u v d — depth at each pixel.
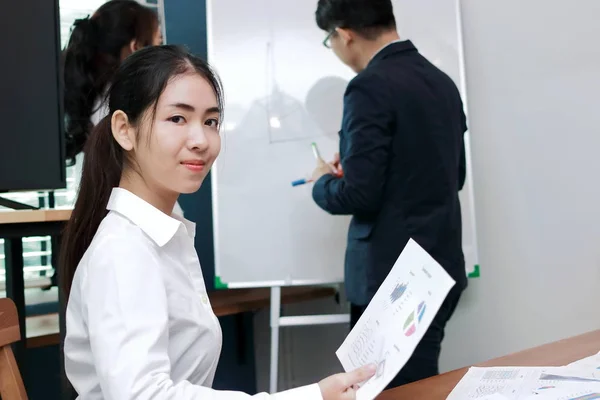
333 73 2.11
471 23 2.23
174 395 0.72
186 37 2.43
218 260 2.07
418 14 2.17
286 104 2.10
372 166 1.59
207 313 0.94
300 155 2.09
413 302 0.77
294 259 2.07
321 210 2.07
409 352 0.70
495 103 2.19
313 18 2.11
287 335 2.62
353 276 1.71
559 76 2.03
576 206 2.01
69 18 2.31
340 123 2.10
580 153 1.99
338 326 2.50
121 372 0.72
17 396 0.88
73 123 2.01
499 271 2.21
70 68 2.01
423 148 1.62
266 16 2.11
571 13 1.98
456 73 2.17
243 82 2.09
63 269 0.95
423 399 0.84
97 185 0.93
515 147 2.15
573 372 0.89
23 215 1.39
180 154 0.85
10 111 1.60
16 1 1.60
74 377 0.88
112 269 0.79
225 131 2.07
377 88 1.60
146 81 0.86
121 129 0.90
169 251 0.92
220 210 2.07
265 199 2.08
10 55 1.60
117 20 2.02
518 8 2.11
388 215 1.64
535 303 2.12
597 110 1.95
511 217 2.17
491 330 2.24
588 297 2.00
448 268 1.67
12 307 0.91
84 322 0.84
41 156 1.64
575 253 2.02
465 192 2.15
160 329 0.77
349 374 0.76
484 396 0.82
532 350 1.06
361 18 1.71
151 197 0.91
